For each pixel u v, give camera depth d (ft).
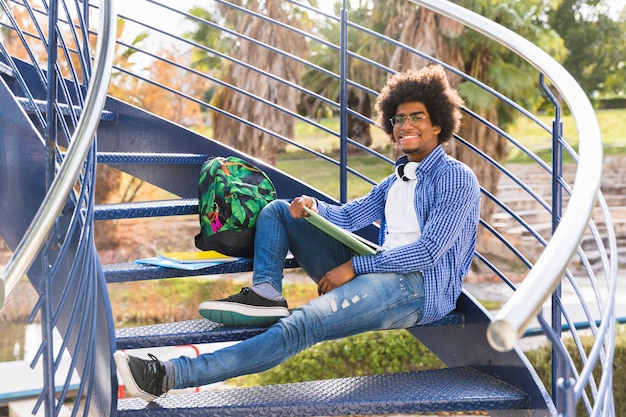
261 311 8.42
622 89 56.75
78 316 7.92
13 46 38.24
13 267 6.20
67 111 10.59
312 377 22.63
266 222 9.07
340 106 10.78
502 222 41.65
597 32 56.49
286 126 42.70
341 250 9.20
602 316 6.79
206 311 8.47
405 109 9.00
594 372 20.93
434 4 9.43
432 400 7.98
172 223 43.37
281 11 42.09
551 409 7.97
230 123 43.47
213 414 7.61
